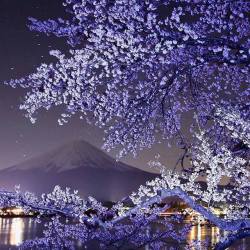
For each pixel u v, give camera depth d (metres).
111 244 7.74
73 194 7.51
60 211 7.23
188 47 9.62
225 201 7.82
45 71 9.41
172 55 9.90
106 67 9.44
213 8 9.78
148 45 9.23
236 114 7.28
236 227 6.11
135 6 9.05
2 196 7.42
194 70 11.19
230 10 9.88
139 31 9.26
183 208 8.68
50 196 7.47
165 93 10.75
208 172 7.17
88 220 6.52
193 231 27.81
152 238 8.53
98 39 9.34
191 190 7.41
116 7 9.26
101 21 9.44
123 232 8.20
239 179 8.30
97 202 7.60
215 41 9.06
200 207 6.23
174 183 7.28
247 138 7.33
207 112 11.52
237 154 9.55
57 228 9.05
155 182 7.53
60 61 9.34
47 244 9.18
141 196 7.65
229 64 9.42
